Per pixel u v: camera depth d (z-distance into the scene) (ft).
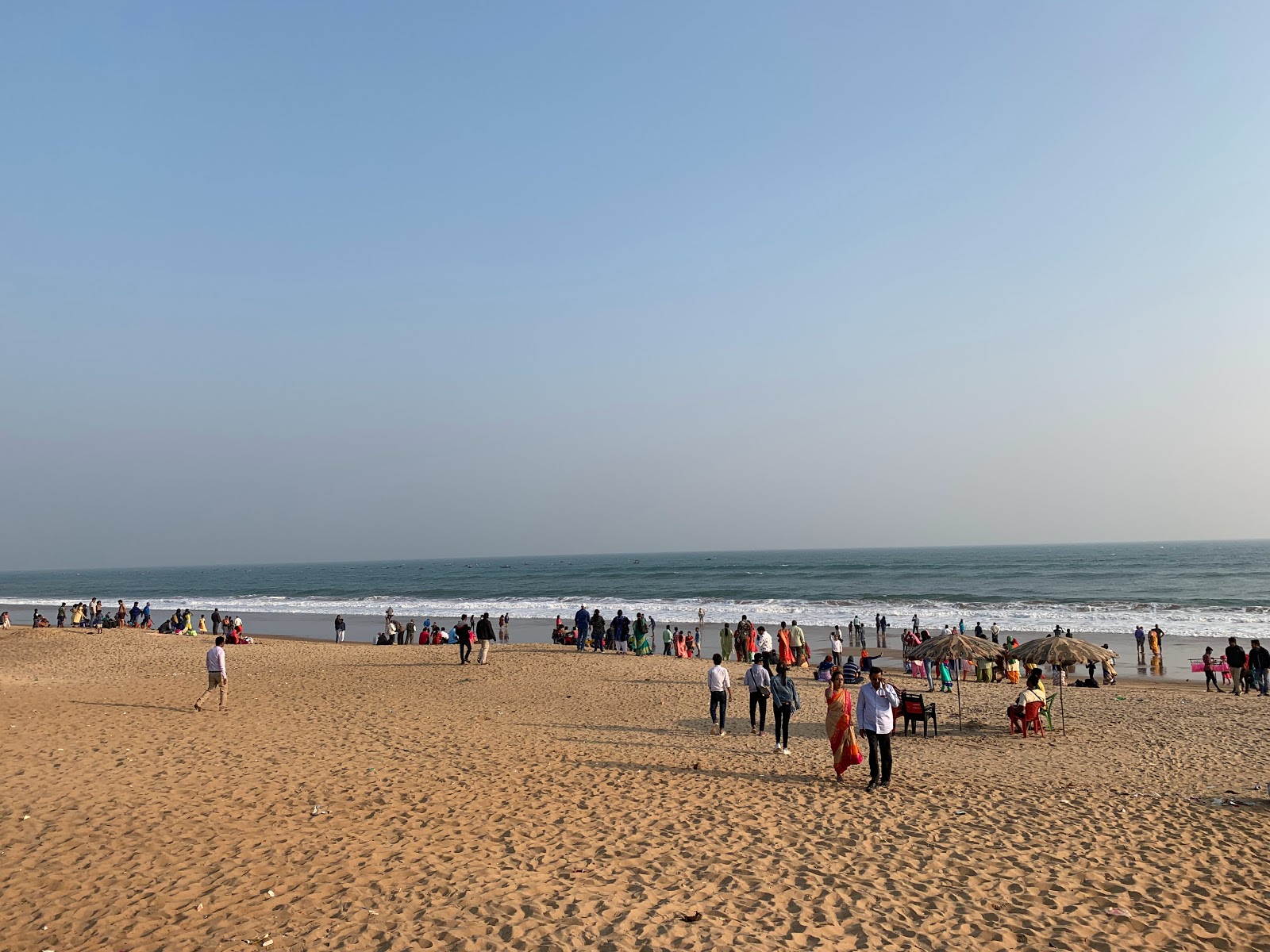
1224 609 174.70
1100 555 547.90
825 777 38.81
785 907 21.47
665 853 26.00
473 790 33.88
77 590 456.45
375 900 20.98
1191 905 21.88
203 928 18.84
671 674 80.18
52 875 21.95
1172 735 51.01
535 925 19.53
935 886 23.24
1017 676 87.15
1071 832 28.84
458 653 98.58
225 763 37.09
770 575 366.22
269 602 264.72
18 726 44.45
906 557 634.84
